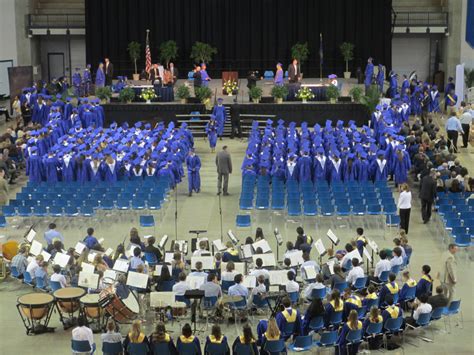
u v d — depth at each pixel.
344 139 33.28
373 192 27.77
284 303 17.81
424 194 27.53
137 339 16.61
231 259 21.39
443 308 19.14
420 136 34.16
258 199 27.38
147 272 20.17
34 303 18.98
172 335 19.22
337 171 30.56
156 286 20.17
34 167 31.33
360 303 18.69
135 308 18.98
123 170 31.02
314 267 19.84
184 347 16.47
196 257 20.47
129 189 28.81
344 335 17.66
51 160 31.11
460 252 24.94
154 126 41.66
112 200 27.27
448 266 20.38
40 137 34.56
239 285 18.98
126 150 32.09
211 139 38.59
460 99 43.88
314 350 18.59
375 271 21.11
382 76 47.31
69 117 40.75
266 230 26.98
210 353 16.47
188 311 20.53
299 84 44.47
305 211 26.95
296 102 43.44
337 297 18.50
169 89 44.09
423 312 18.58
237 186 32.88
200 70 47.53
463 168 29.05
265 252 21.17
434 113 45.75
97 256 20.19
